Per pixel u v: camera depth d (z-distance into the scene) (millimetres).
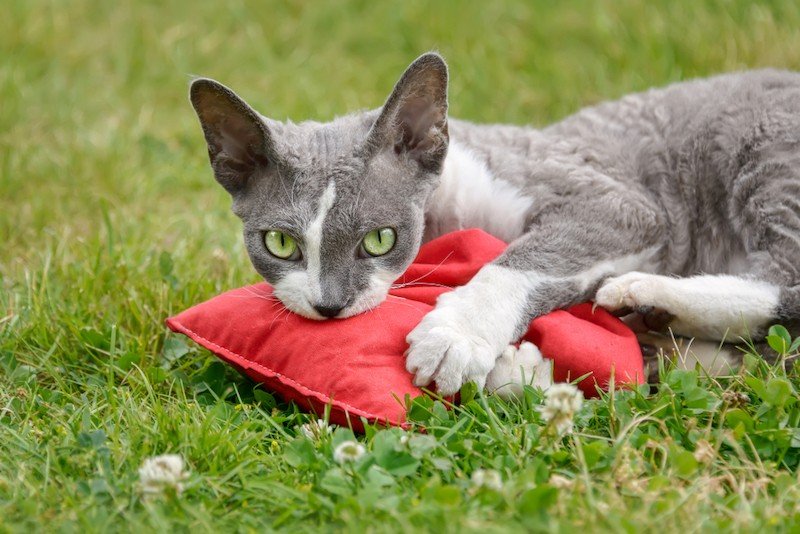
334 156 3939
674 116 4758
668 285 4078
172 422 3570
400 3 8211
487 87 7113
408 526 2838
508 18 7902
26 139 6672
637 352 3984
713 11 7195
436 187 4266
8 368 4273
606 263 4281
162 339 4566
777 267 4125
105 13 8508
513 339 3992
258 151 4031
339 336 3791
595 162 4625
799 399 3584
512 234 4477
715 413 3605
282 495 3176
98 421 3764
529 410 3658
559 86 7070
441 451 3396
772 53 6695
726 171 4504
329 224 3826
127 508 3129
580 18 7688
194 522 3031
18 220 5719
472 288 4012
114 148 6496
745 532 2883
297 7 8531
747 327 4074
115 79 7738
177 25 8266
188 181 6418
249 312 3990
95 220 5801
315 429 3607
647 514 2941
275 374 3842
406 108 4062
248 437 3604
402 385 3711
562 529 2811
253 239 4012
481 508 2967
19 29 7918
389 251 3975
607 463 3268
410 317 3924
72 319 4535
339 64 7840
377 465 3254
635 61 7027
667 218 4594
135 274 5008
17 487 3248
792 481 3188
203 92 3971
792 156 4289
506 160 4598
